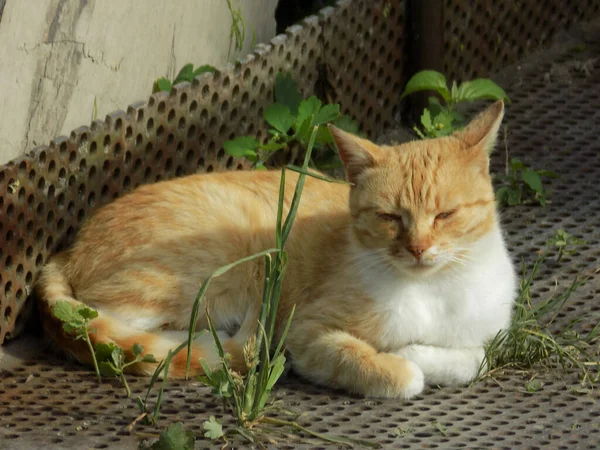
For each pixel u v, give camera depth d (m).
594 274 6.29
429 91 7.86
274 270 4.79
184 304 5.55
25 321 5.86
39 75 5.92
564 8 8.78
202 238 5.59
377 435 4.69
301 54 7.20
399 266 5.16
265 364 4.71
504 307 5.37
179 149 6.58
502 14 8.32
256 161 6.78
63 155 5.92
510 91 8.23
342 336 5.30
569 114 7.94
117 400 5.03
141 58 6.52
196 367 5.27
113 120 6.13
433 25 7.80
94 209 6.18
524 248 6.57
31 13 5.79
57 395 5.09
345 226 5.68
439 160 5.17
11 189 5.63
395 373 5.05
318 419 4.87
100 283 5.58
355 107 7.68
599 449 4.54
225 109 6.78
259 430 4.67
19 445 4.53
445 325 5.29
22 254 5.78
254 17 7.31
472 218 5.16
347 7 7.41
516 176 7.23
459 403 5.05
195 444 4.55
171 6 6.63
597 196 7.07
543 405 4.99
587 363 5.32
